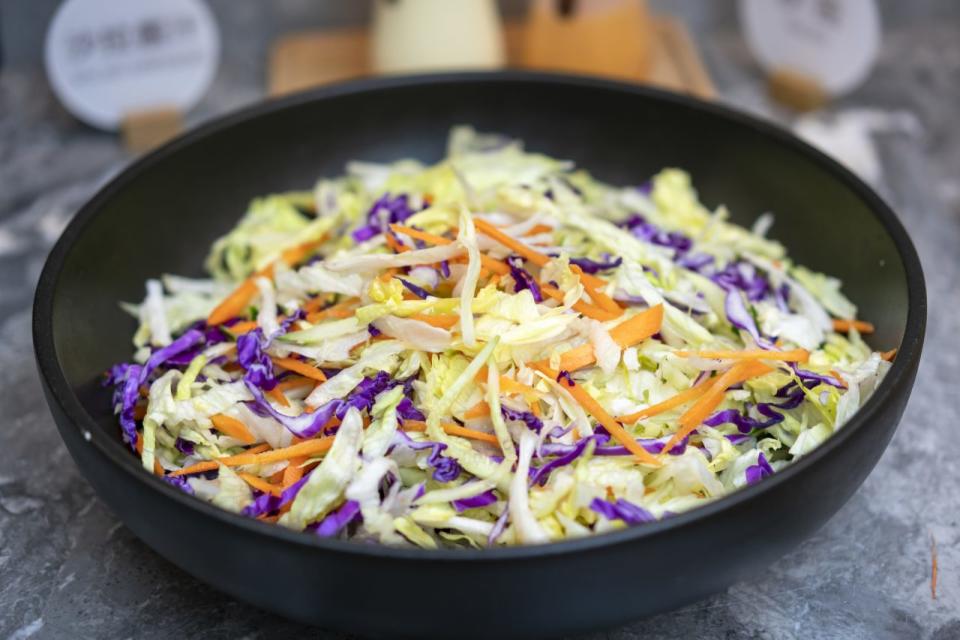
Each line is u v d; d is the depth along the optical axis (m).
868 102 0.78
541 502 0.48
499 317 0.51
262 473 0.50
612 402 0.51
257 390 0.51
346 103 0.63
